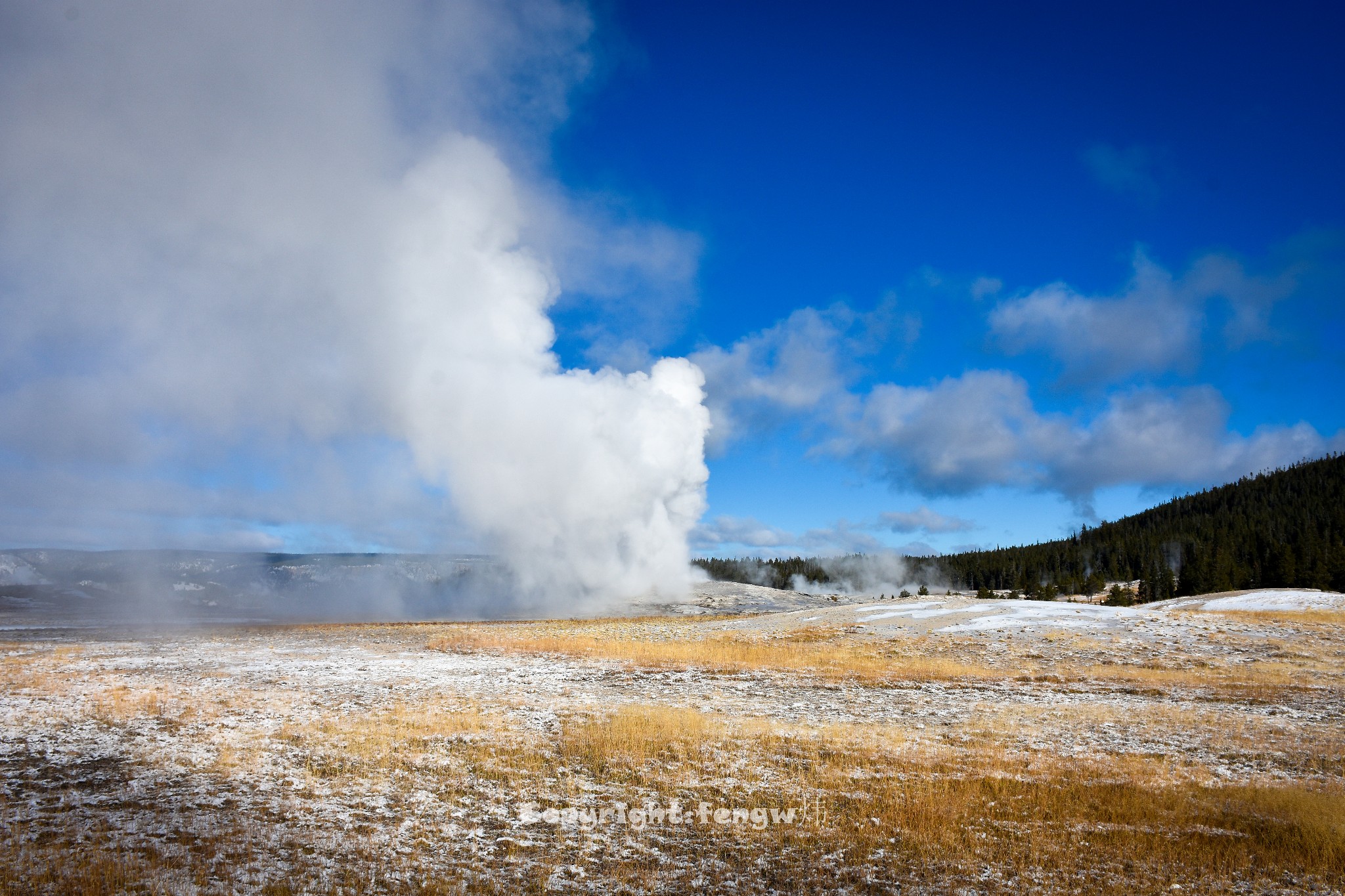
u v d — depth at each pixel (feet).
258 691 77.61
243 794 43.21
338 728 59.11
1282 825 37.93
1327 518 414.21
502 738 56.80
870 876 32.89
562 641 129.80
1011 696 78.48
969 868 33.68
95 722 60.29
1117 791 43.86
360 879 31.94
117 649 120.98
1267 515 455.63
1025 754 52.90
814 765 49.83
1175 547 437.58
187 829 37.37
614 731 58.23
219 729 58.34
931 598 178.29
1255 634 117.80
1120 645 109.91
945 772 48.47
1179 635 116.47
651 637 143.23
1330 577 287.28
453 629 179.73
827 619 151.12
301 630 175.32
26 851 33.68
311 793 43.55
